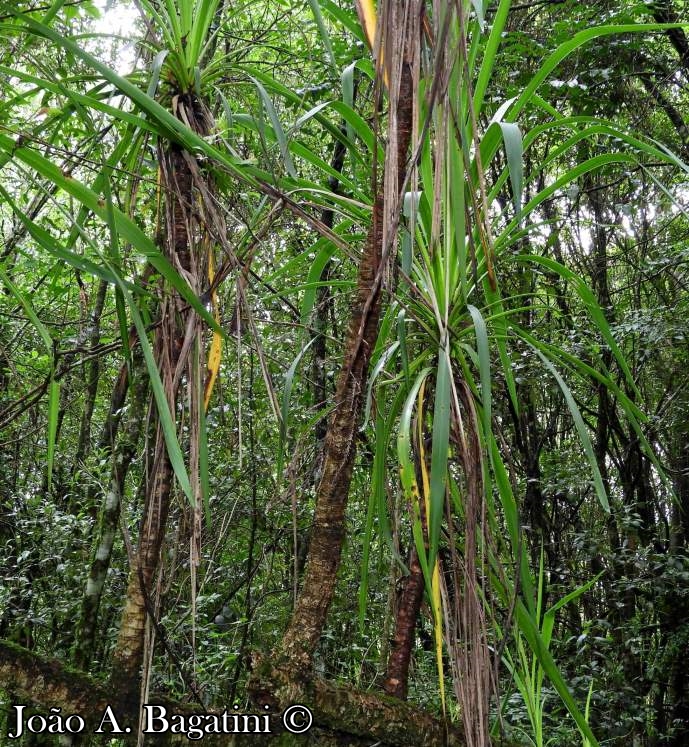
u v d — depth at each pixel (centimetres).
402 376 183
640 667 511
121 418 330
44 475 471
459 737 164
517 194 135
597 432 602
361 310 157
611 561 470
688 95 565
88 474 374
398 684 177
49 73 157
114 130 258
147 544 158
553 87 366
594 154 435
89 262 134
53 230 346
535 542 549
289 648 153
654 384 600
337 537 157
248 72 183
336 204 204
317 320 404
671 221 522
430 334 169
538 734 180
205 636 344
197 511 149
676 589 447
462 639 158
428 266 167
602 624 441
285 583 395
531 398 536
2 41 196
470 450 159
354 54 335
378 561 364
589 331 448
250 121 175
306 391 384
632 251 617
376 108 134
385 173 128
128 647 158
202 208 171
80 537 400
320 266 208
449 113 143
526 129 374
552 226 559
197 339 159
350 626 416
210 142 161
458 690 152
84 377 448
